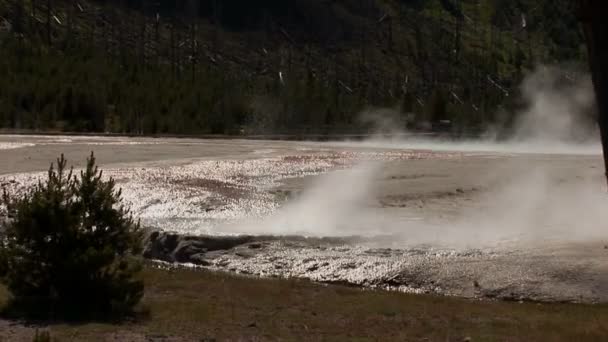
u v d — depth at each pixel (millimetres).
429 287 19109
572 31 169375
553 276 18984
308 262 21438
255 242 23797
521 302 17359
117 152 52906
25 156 48031
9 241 14430
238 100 129625
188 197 33844
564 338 13070
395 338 12828
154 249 23516
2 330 12438
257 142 77438
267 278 19438
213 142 73500
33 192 14789
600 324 14367
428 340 12766
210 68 191875
